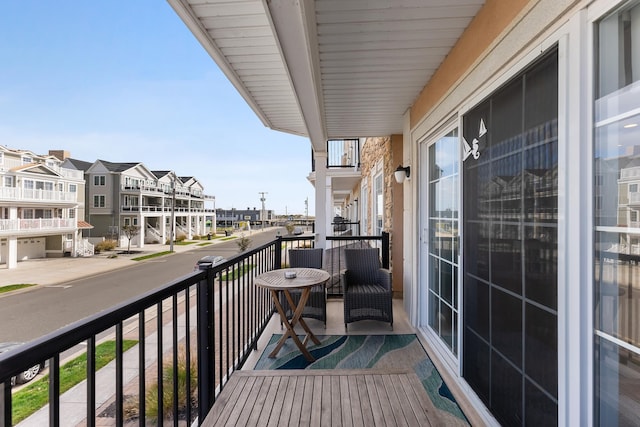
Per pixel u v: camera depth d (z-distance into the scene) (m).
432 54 2.21
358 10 1.71
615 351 0.99
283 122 3.94
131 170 28.97
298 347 2.65
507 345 1.61
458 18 1.81
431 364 2.52
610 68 1.00
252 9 1.77
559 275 1.19
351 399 1.44
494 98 1.70
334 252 6.61
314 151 4.84
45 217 20.80
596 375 1.05
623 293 0.96
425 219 3.09
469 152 2.00
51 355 0.76
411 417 1.31
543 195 1.31
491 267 1.77
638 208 0.91
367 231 7.33
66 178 22.75
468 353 2.06
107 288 11.36
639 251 0.90
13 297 10.03
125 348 4.41
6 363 0.65
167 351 3.93
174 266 16.84
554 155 1.24
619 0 0.94
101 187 27.38
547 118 1.28
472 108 1.93
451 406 1.99
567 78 1.13
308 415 1.33
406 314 3.58
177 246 28.05
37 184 20.31
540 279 1.35
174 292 1.35
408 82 2.68
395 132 4.32
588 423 1.07
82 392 3.24
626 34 0.95
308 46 1.81
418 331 3.09
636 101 0.92
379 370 1.71
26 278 13.35
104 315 0.93
